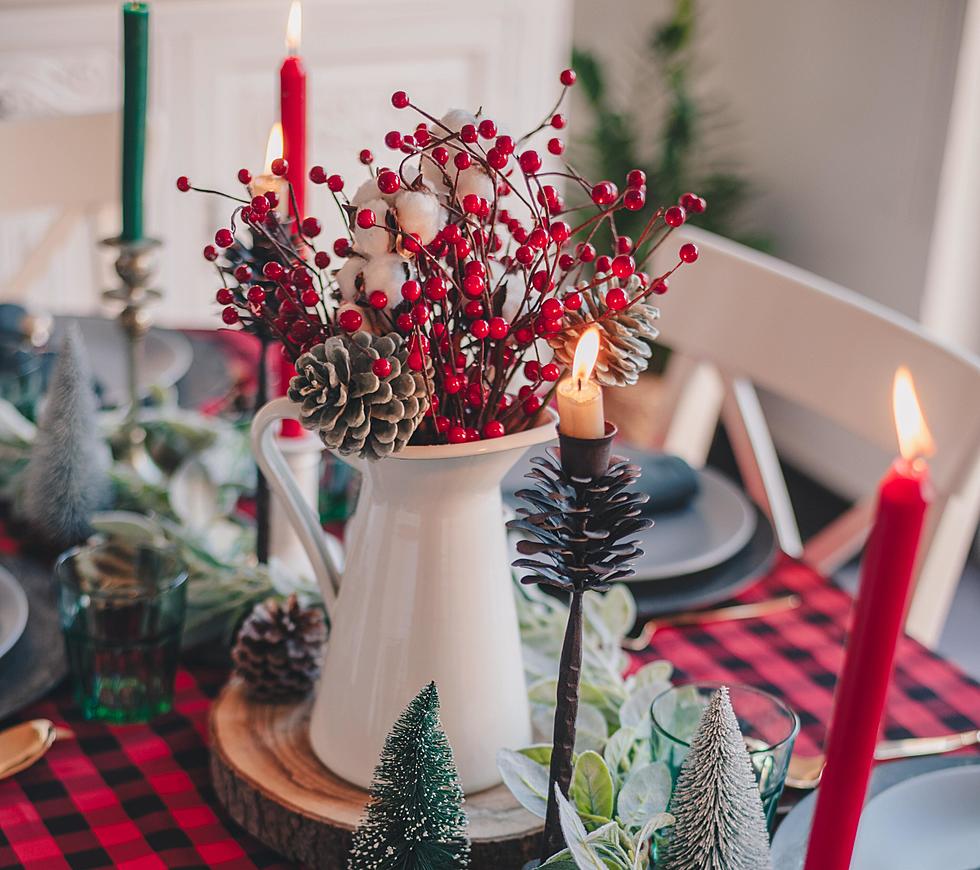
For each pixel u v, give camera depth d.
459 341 1.01
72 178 2.21
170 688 1.25
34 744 1.18
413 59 3.31
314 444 1.36
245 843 1.11
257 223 1.02
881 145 3.67
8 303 1.77
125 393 1.73
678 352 1.95
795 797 1.17
